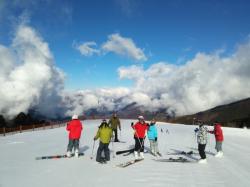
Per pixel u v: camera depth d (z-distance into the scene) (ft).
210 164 39.19
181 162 40.47
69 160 41.32
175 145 64.23
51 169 34.50
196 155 48.29
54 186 26.48
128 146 58.65
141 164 38.81
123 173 32.63
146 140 74.69
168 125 189.67
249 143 75.46
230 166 37.70
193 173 32.78
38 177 30.17
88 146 58.80
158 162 40.47
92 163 39.09
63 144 61.93
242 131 130.82
